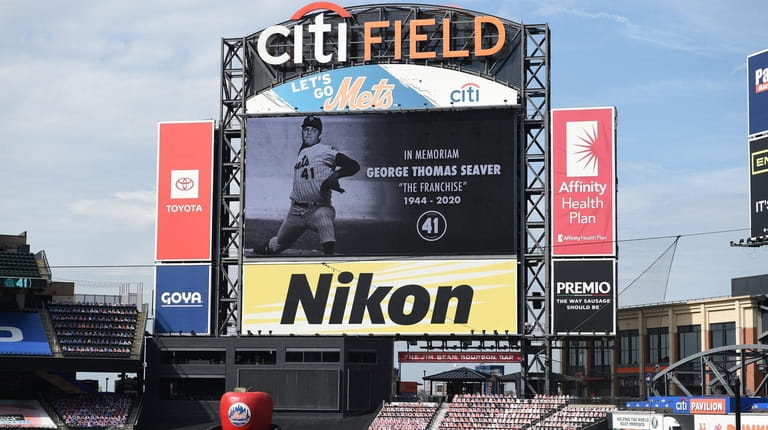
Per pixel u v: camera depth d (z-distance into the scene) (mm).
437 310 86375
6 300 92500
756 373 89750
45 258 93625
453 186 87250
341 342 87375
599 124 86312
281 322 88312
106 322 91625
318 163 89188
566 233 85875
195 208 90625
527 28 88500
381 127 88688
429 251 87000
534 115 88312
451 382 92625
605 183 85750
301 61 90375
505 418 83750
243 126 91000
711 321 94250
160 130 91500
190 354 89938
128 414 88438
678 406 77312
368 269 87625
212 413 89438
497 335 85562
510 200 86375
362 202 88188
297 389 87875
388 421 86188
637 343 103062
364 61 89875
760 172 82938
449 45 88625
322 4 90938
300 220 88875
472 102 87625
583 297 85125
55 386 92125
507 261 86000
